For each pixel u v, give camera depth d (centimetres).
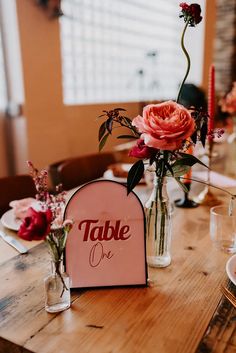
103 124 78
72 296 74
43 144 296
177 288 77
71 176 179
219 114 315
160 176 82
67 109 317
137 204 78
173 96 488
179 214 125
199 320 66
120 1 387
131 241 78
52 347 59
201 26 497
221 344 59
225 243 100
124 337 61
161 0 452
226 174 183
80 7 337
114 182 78
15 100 278
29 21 264
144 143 75
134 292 75
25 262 90
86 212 77
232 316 67
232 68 541
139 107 409
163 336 61
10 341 60
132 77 427
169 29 480
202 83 518
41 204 73
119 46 399
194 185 159
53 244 66
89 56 361
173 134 69
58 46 293
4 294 75
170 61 495
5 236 105
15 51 264
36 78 279
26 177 148
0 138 283
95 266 77
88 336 61
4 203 140
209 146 150
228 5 521
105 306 70
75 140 333
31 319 66
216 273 84
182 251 96
